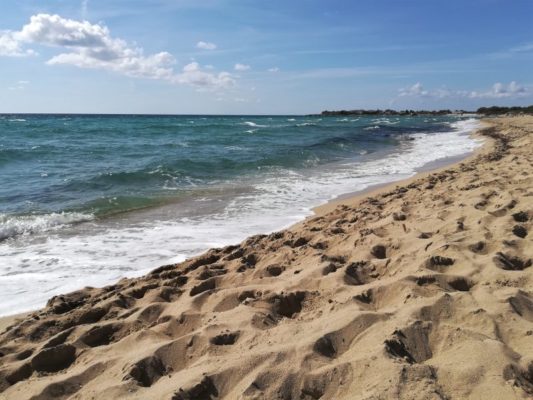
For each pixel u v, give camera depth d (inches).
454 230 208.2
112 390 108.4
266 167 623.8
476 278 151.3
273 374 104.7
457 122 2513.5
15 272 227.6
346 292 150.3
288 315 149.3
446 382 94.7
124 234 295.1
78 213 353.1
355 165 653.9
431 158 730.8
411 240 200.1
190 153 794.8
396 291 144.6
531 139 769.6
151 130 1688.0
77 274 224.8
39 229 307.6
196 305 158.6
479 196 273.9
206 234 292.8
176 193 438.0
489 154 617.3
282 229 302.7
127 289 186.4
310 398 100.1
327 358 110.9
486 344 104.3
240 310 146.3
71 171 572.1
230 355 118.2
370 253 193.6
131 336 138.5
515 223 209.3
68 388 115.3
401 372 96.2
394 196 345.4
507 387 90.2
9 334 151.9
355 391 96.7
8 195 425.1
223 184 490.6
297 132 1505.9
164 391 103.7
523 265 166.9
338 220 276.5
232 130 1670.8
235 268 201.2
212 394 103.8
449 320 122.7
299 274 176.2
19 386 119.7
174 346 126.0
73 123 2468.0
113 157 736.3
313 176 546.9
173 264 222.2
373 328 119.5
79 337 142.7
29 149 815.7
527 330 113.3
